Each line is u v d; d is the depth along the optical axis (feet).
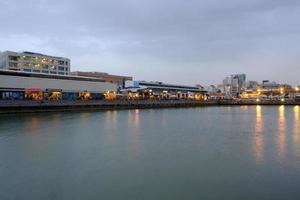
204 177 60.34
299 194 50.42
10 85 270.67
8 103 225.97
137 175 61.98
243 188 53.67
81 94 343.87
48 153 82.99
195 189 53.52
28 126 146.10
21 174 63.00
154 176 61.36
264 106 469.57
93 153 82.99
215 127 148.66
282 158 75.77
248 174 61.93
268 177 59.72
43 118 193.26
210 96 634.84
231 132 128.26
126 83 493.77
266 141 102.58
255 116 230.07
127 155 80.38
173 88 556.51
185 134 121.80
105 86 379.76
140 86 486.38
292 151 84.43
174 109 353.72
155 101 385.70
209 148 89.97
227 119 200.23
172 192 52.39
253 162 71.87
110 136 115.34
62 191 53.06
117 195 51.19
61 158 76.95
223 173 63.00
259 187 53.98
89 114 239.91
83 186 55.67
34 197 50.49
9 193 52.29
